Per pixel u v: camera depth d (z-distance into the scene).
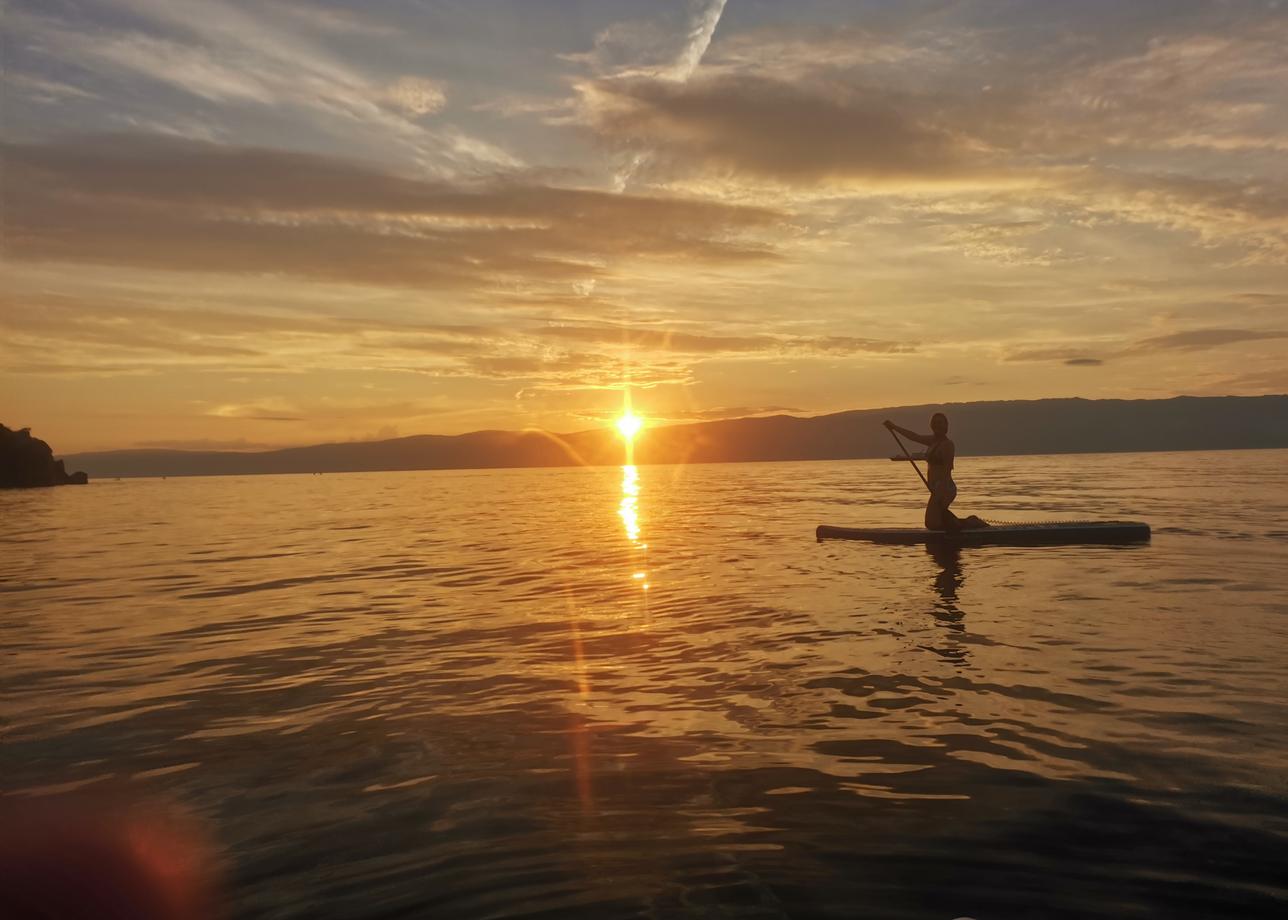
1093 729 4.69
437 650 7.16
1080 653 6.38
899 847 3.34
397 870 3.27
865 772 4.15
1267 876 3.05
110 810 3.95
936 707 5.17
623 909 2.92
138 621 8.74
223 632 8.12
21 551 16.28
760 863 3.23
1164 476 38.09
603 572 11.65
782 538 15.48
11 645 7.64
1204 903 2.88
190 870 3.30
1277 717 4.82
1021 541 13.48
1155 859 3.20
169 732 5.10
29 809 3.97
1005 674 5.86
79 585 11.45
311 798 4.03
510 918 2.88
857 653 6.57
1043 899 2.92
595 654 6.83
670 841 3.45
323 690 5.97
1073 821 3.54
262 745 4.82
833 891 3.01
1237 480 32.88
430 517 25.22
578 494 39.81
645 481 60.25
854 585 9.79
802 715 5.09
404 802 3.94
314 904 3.03
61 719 5.39
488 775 4.25
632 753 4.51
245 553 15.44
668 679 6.00
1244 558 11.15
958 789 3.91
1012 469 55.50
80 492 55.75
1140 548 12.34
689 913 2.88
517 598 9.69
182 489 60.84
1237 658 6.15
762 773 4.17
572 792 4.00
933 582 9.84
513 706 5.45
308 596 10.21
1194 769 4.08
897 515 21.02
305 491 53.16
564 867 3.24
